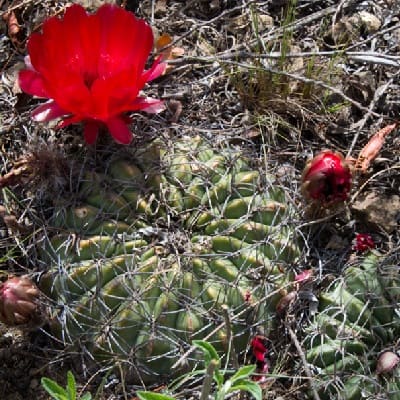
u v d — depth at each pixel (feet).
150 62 1.70
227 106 1.69
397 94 1.73
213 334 1.37
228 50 1.75
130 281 1.36
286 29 1.74
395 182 1.63
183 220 1.44
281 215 1.47
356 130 1.69
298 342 1.42
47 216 1.51
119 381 1.41
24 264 1.52
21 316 1.37
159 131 1.54
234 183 1.45
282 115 1.69
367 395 1.38
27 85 1.44
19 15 1.78
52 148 1.51
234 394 1.40
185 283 1.37
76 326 1.40
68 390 1.27
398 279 1.47
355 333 1.41
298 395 1.42
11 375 1.45
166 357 1.38
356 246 1.54
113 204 1.42
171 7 1.83
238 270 1.41
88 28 1.46
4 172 1.61
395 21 1.83
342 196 1.45
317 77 1.71
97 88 1.37
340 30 1.80
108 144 1.51
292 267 1.47
